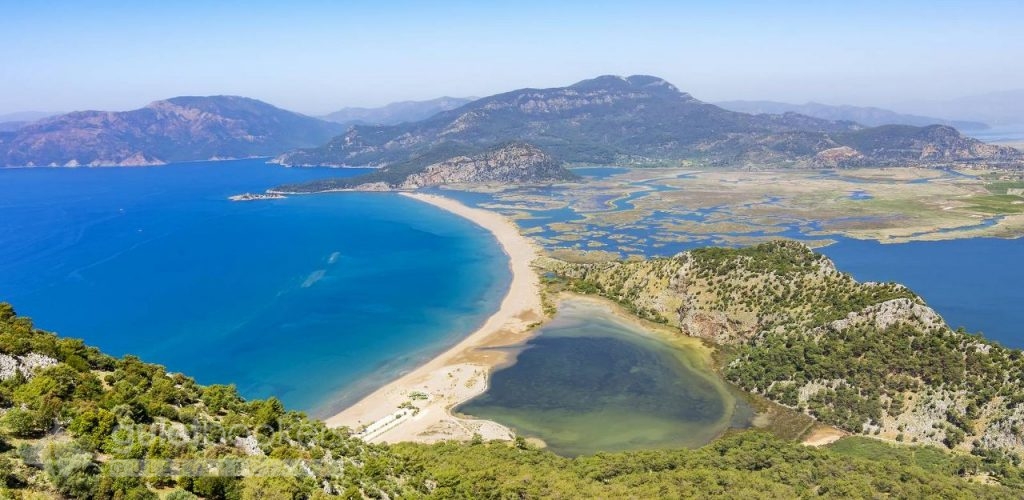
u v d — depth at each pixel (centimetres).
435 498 7569
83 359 7888
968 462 10419
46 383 6531
